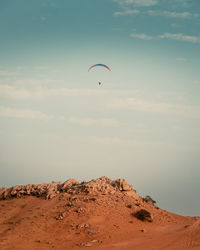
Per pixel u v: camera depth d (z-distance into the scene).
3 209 114.50
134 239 85.44
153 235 88.38
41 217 101.81
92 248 79.69
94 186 116.19
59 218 99.12
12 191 128.38
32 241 86.81
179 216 111.44
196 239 81.00
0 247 82.81
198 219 105.94
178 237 84.25
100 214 100.50
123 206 107.06
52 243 85.44
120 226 94.81
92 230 91.06
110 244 82.19
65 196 115.31
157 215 106.62
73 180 127.38
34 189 126.94
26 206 114.62
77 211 102.12
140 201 115.62
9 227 97.44
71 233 90.81
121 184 120.25
